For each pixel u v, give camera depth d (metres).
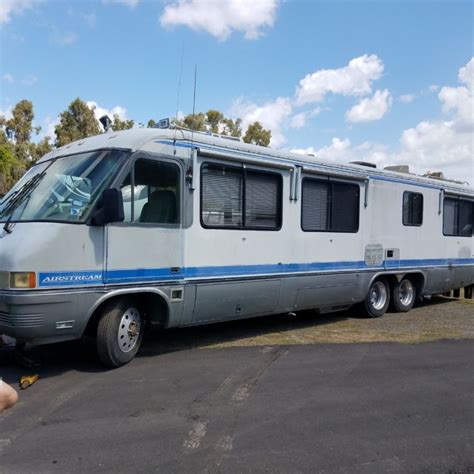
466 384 5.66
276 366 6.20
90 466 3.61
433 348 7.31
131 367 5.97
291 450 3.91
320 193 8.43
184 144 6.49
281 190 7.75
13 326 5.09
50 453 3.79
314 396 5.15
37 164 6.72
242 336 7.82
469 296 13.11
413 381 5.73
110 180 5.70
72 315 5.36
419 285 10.82
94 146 6.21
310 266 8.23
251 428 4.31
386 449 3.97
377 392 5.32
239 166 7.15
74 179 5.82
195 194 6.59
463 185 12.10
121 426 4.30
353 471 3.61
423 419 4.61
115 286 5.70
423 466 3.71
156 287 6.12
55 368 5.88
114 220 5.47
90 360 6.20
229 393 5.17
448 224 11.48
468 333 8.43
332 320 9.46
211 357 6.53
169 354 6.62
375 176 9.46
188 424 4.37
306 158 8.19
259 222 7.47
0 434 4.11
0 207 6.16
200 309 6.71
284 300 7.88
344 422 4.49
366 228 9.30
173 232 6.32
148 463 3.66
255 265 7.38
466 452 3.95
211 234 6.79
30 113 29.39
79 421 4.38
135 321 6.14
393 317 9.93
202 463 3.67
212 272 6.80
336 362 6.44
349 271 8.95
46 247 5.15
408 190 10.24
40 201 5.66
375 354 6.89
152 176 6.13
